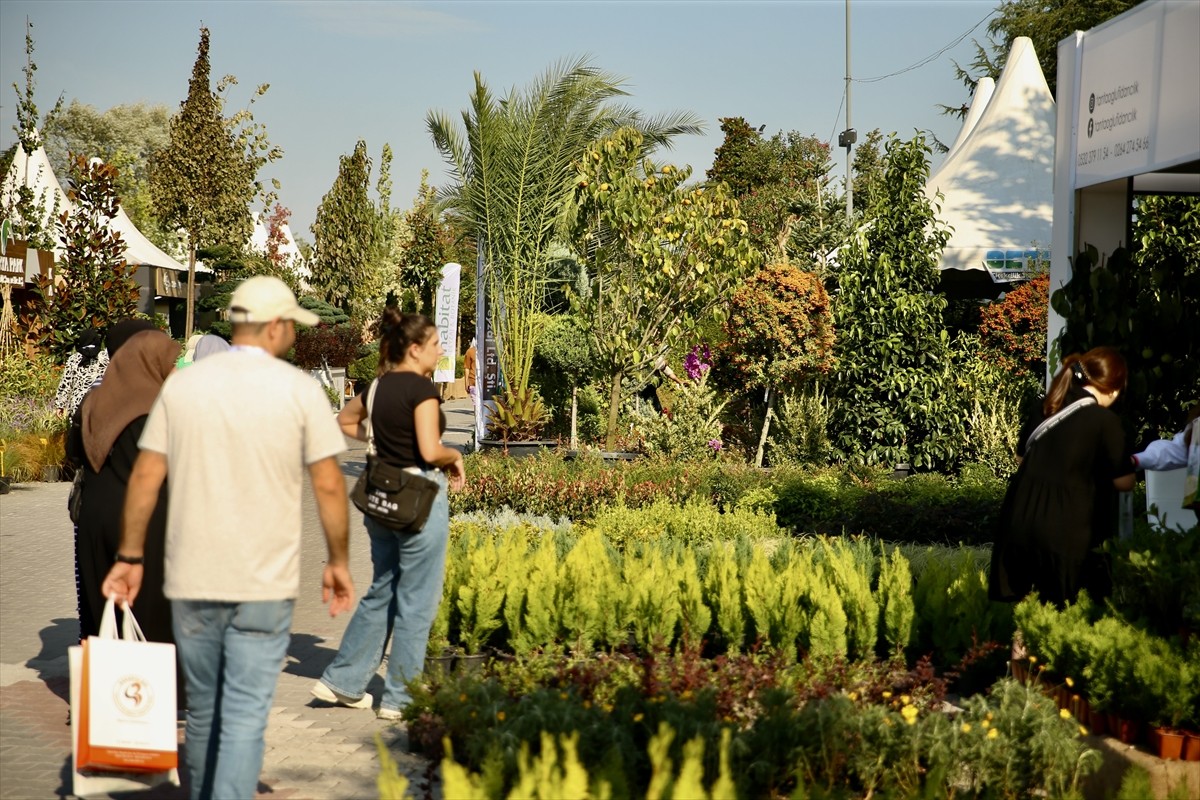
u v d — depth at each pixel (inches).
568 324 713.6
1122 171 241.9
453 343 767.7
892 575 265.4
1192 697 181.2
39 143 1113.4
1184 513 248.2
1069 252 269.6
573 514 479.5
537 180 692.1
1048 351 278.7
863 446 554.3
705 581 278.2
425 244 1686.8
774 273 604.4
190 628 157.0
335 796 187.2
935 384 539.5
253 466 155.1
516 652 256.2
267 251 1828.2
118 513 226.2
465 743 190.2
